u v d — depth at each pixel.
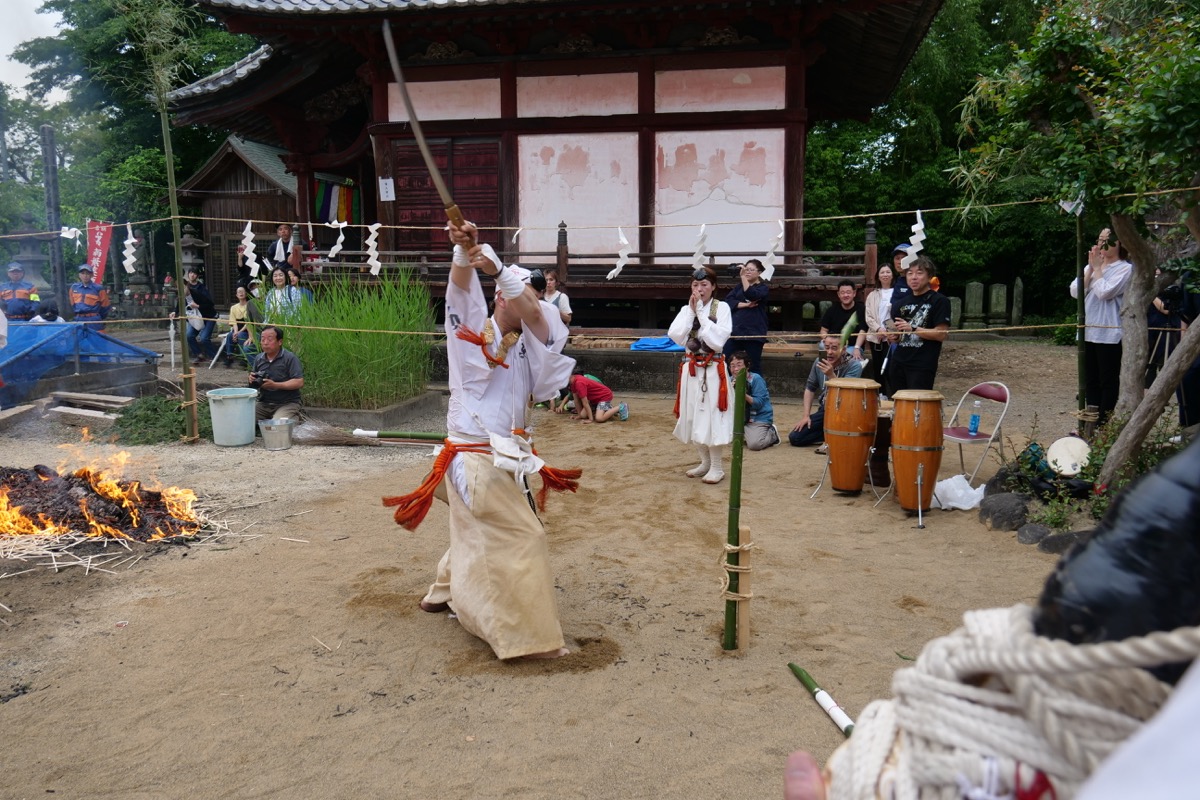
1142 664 0.65
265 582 5.10
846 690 3.82
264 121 17.75
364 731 3.52
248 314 14.13
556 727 3.54
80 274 14.05
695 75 13.24
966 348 17.33
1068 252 22.19
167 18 8.75
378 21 13.08
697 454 8.59
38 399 10.76
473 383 4.05
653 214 13.55
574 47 13.59
